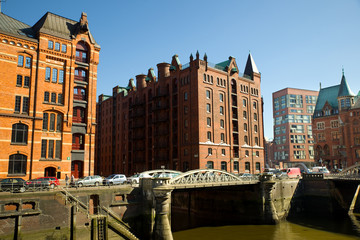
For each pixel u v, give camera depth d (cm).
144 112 7444
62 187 2903
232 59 6794
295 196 5156
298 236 3566
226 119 6341
